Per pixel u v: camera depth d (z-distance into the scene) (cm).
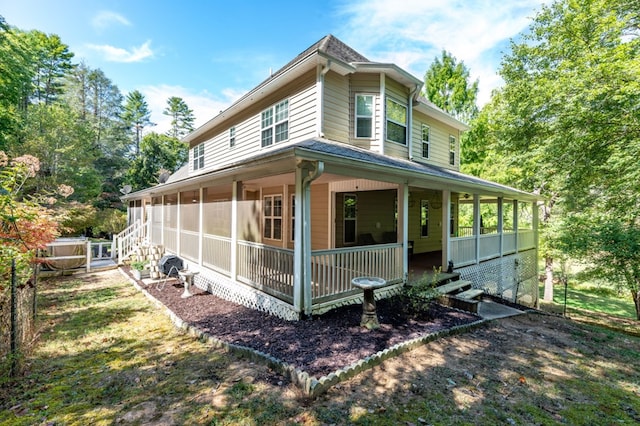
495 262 996
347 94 834
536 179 1423
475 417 284
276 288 563
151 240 1316
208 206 921
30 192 1589
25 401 304
